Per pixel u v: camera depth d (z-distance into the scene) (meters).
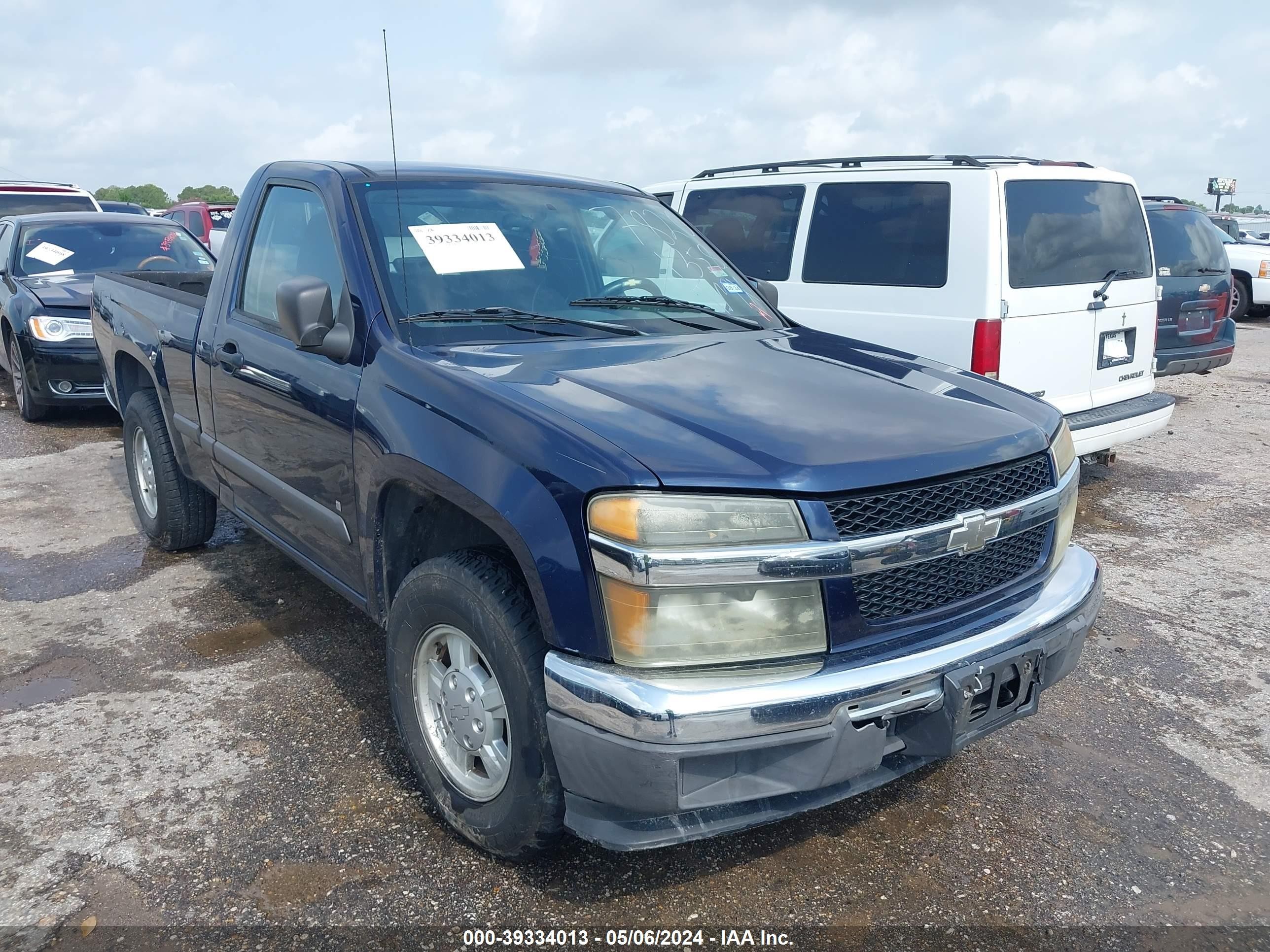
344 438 2.93
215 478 4.09
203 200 17.75
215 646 3.90
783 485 2.13
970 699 2.30
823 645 2.19
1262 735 3.42
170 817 2.79
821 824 2.86
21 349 7.59
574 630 2.16
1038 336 5.41
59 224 8.88
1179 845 2.79
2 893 2.47
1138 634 4.24
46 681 3.60
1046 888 2.59
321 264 3.31
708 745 2.06
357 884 2.53
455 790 2.64
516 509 2.24
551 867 2.61
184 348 4.12
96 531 5.29
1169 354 8.16
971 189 5.33
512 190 3.59
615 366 2.77
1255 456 7.53
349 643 3.93
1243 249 16.09
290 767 3.05
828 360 3.02
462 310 3.05
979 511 2.38
